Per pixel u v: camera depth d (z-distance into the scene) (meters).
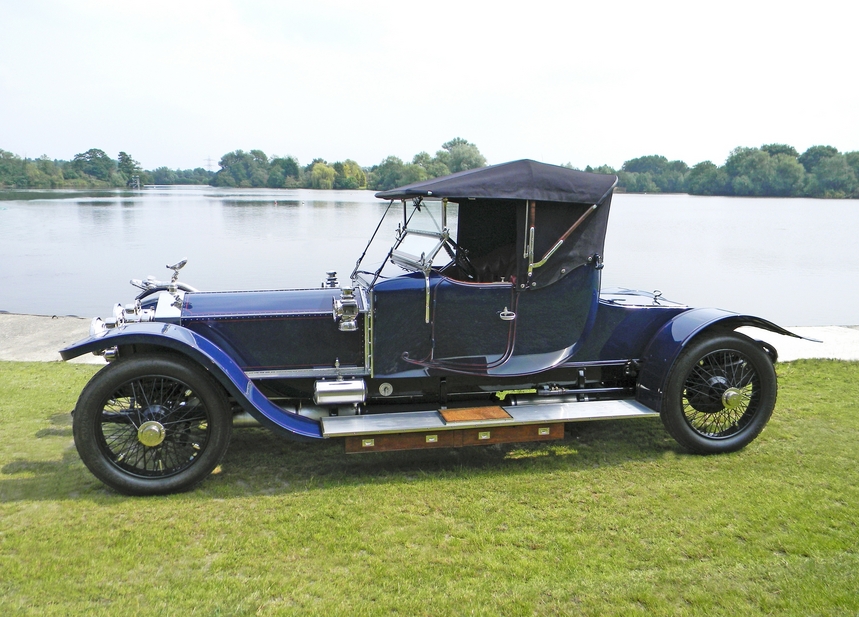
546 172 3.86
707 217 34.31
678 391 4.11
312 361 4.08
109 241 21.23
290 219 30.45
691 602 2.62
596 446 4.41
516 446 4.43
